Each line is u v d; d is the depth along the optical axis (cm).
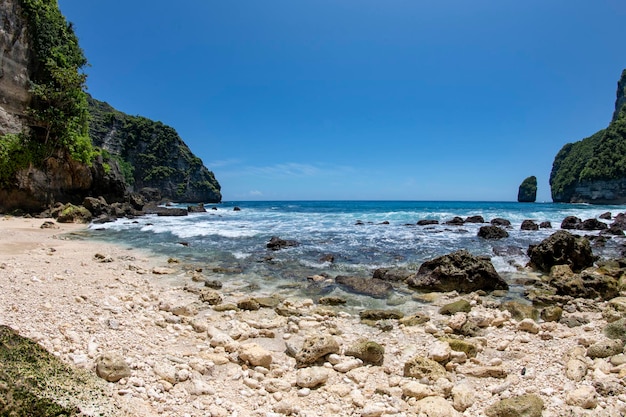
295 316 767
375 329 710
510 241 1869
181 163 9850
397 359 566
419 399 443
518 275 1197
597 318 765
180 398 417
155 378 445
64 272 1006
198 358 519
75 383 371
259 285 1045
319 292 982
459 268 1049
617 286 973
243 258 1435
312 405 429
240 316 766
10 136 2825
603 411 401
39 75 3195
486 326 716
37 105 3156
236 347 571
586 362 524
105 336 555
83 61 3575
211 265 1298
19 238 1684
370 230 2333
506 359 566
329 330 686
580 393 427
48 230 2122
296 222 2934
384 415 402
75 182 3534
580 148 12012
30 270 981
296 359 546
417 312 818
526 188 15188
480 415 409
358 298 934
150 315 716
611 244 1803
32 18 3109
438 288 1029
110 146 8412
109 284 915
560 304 876
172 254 1499
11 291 730
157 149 9438
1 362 335
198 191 10025
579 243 1280
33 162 2973
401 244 1759
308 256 1477
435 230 2325
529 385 471
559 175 12006
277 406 414
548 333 652
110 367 426
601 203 9238
